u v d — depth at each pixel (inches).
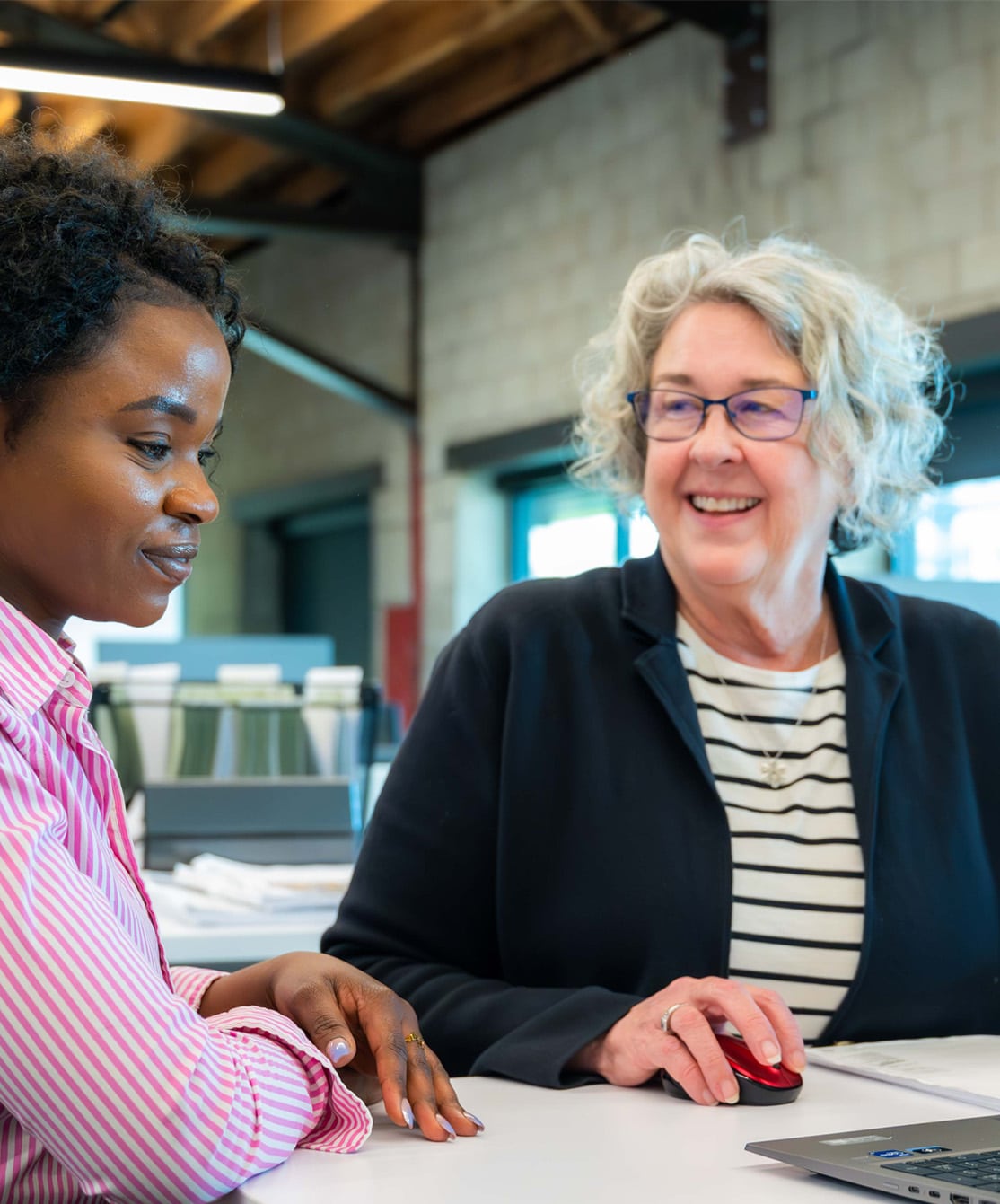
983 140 180.9
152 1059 26.9
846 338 52.7
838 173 201.8
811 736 51.9
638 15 235.6
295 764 88.4
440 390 292.0
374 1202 28.0
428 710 52.9
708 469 51.0
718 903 48.5
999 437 183.3
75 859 29.7
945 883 50.1
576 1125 34.9
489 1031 43.1
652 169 236.5
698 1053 37.4
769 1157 30.6
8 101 271.7
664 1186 29.3
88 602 29.6
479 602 287.1
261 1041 31.3
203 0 268.1
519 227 269.0
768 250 56.6
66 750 30.9
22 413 28.2
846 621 53.2
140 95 190.7
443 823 51.1
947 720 52.6
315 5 263.9
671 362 52.7
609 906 48.8
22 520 28.9
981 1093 37.2
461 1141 33.0
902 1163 29.0
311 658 129.7
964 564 185.3
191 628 380.5
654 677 50.7
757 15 215.3
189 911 69.8
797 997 48.9
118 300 28.8
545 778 50.6
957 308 183.6
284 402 347.9
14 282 27.6
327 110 293.6
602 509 267.0
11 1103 27.2
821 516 52.4
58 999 26.5
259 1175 29.7
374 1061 34.4
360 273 316.8
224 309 33.0
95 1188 27.4
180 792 85.0
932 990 49.3
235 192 335.0
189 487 29.7
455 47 259.8
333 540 349.1
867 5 197.5
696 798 49.6
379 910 50.7
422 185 299.4
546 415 261.1
